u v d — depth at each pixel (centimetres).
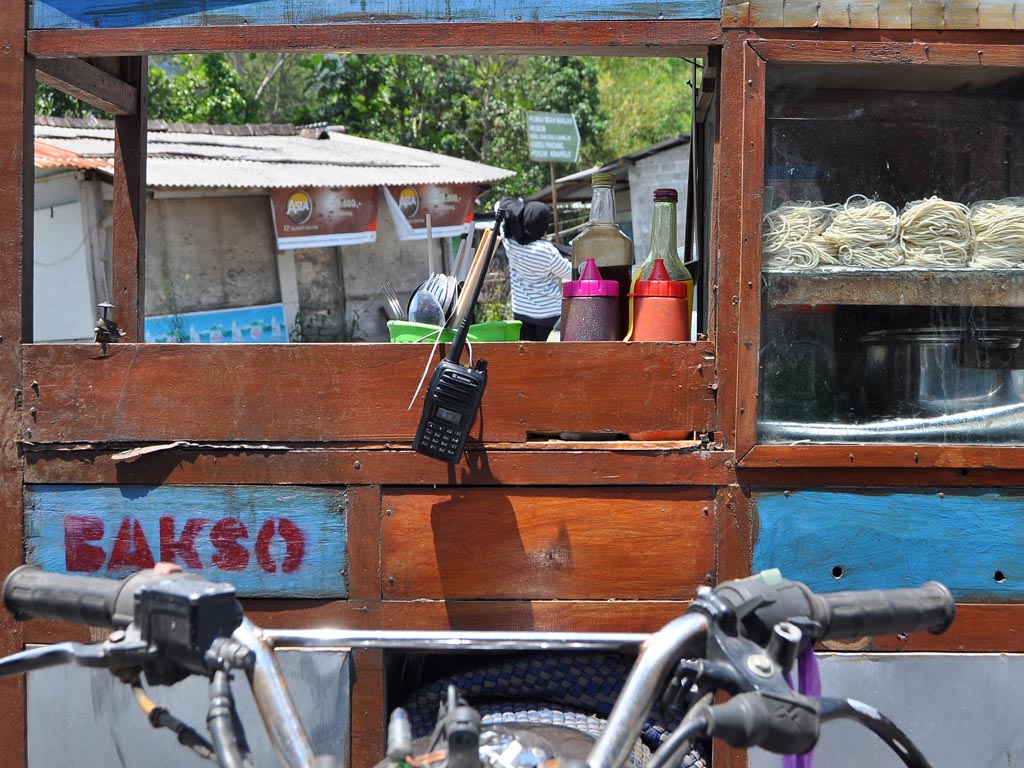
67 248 793
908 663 219
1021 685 220
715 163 225
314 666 219
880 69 219
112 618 144
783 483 219
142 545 224
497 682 219
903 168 229
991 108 229
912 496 219
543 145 811
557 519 220
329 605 222
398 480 221
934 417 224
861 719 138
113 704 223
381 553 222
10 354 224
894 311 225
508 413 220
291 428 221
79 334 798
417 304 241
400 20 220
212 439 222
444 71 1466
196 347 221
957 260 223
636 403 219
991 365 225
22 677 224
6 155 223
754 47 215
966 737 219
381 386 220
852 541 219
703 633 134
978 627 220
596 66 1778
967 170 231
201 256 874
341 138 1108
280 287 909
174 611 133
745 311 217
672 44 217
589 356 219
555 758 141
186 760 222
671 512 219
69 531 225
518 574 221
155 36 223
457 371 209
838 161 227
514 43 219
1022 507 219
